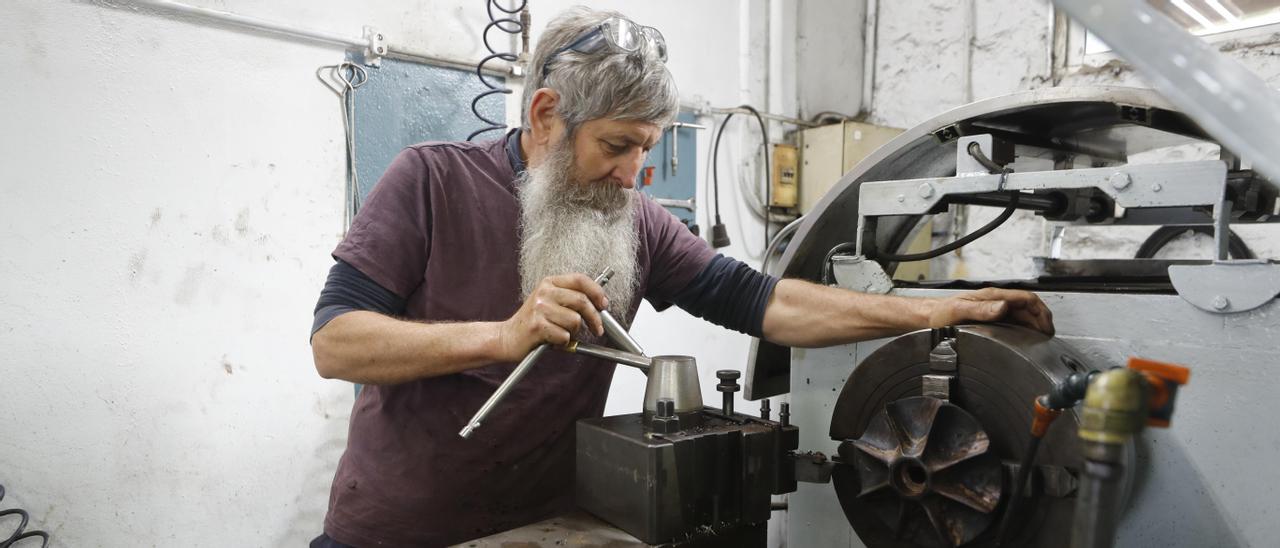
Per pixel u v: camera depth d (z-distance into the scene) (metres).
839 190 1.08
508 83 1.99
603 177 0.99
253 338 1.63
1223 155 0.96
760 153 2.61
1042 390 0.71
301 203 1.68
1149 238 1.65
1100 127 1.03
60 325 1.40
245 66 1.58
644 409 0.84
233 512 1.62
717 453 0.79
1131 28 0.36
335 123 1.72
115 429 1.47
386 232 0.99
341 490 1.10
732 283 1.12
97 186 1.43
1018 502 0.67
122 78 1.45
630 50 0.90
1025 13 2.38
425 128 1.84
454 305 1.04
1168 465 0.76
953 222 2.42
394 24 1.79
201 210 1.55
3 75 1.33
